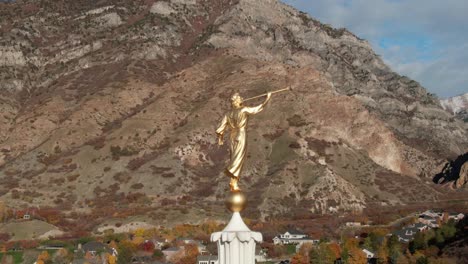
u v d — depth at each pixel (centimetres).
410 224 16312
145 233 15262
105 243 14638
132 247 13600
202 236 15088
